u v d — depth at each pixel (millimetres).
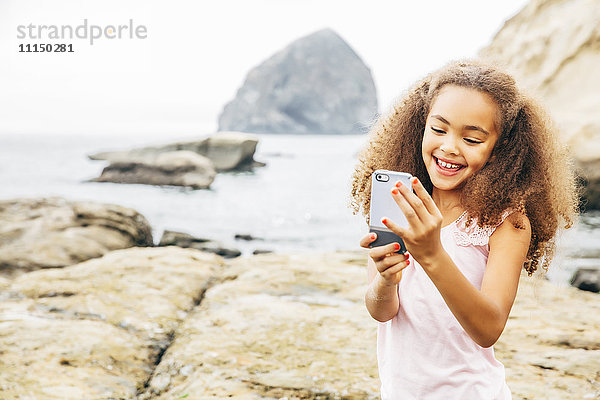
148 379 3113
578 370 3074
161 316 3906
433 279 1347
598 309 4086
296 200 18312
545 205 1648
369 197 1963
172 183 22422
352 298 4336
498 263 1514
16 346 3232
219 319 3807
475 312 1364
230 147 29969
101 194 19953
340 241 11992
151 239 9703
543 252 1722
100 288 4355
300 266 5156
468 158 1543
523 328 3668
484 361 1570
